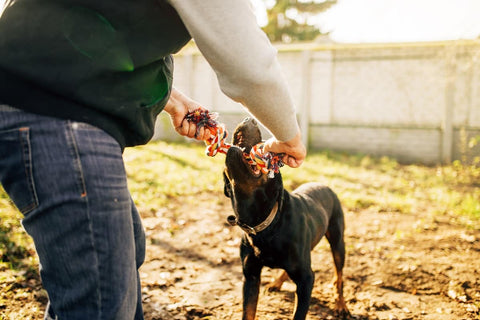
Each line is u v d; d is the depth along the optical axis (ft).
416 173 29.91
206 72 43.27
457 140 35.17
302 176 25.79
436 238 14.74
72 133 3.33
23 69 3.27
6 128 3.32
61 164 3.30
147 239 13.97
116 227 3.53
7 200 16.49
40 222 3.41
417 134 36.40
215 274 11.46
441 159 35.68
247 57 3.35
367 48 37.37
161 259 12.31
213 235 14.73
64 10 3.38
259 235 7.04
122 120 3.73
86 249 3.40
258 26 3.59
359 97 38.24
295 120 4.06
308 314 9.37
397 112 37.19
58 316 3.59
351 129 38.37
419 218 17.56
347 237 14.90
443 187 24.43
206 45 3.39
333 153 37.68
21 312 8.57
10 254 11.42
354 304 9.95
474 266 12.02
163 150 34.86
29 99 3.30
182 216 16.93
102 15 3.44
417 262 12.32
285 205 7.20
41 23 3.34
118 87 3.57
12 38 3.32
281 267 7.37
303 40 89.81
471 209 18.35
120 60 3.51
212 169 27.30
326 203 9.50
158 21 3.65
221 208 18.39
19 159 3.32
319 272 11.66
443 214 18.26
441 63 35.50
